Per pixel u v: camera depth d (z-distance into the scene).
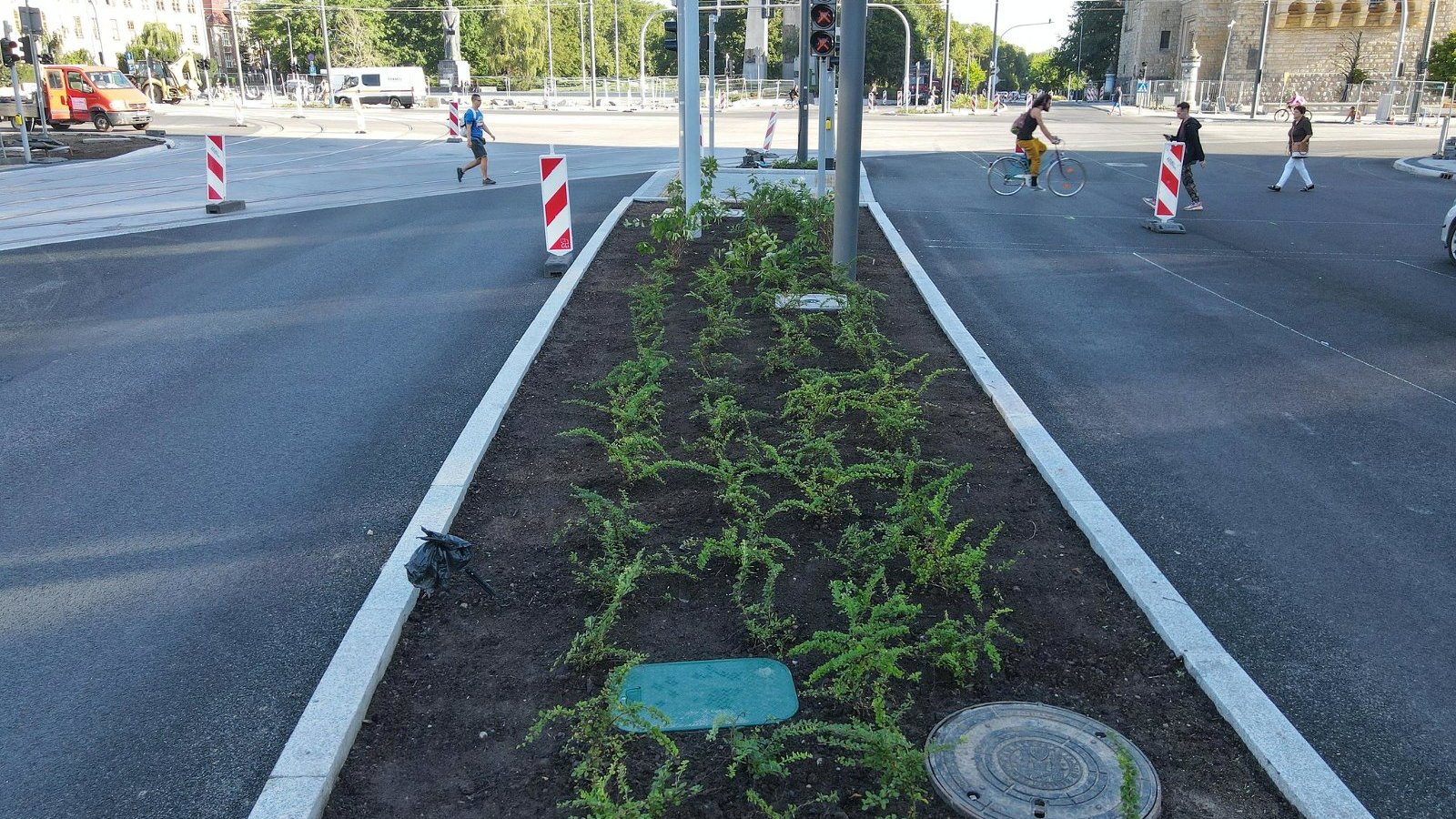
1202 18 71.62
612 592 4.36
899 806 3.18
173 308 10.09
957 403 6.98
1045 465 5.71
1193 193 17.34
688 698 3.70
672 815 3.13
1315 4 67.00
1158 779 3.26
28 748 3.58
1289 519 5.36
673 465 5.41
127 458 6.23
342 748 3.37
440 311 9.84
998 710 3.60
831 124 18.16
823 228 12.83
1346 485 5.80
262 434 6.61
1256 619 4.39
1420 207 18.30
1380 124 47.56
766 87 81.81
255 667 4.07
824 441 5.47
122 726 3.71
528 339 8.34
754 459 5.86
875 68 84.62
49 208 17.42
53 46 75.06
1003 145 33.16
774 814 3.01
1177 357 8.44
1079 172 19.44
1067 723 3.51
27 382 7.74
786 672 3.87
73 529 5.28
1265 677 3.97
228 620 4.41
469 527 5.07
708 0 85.31
